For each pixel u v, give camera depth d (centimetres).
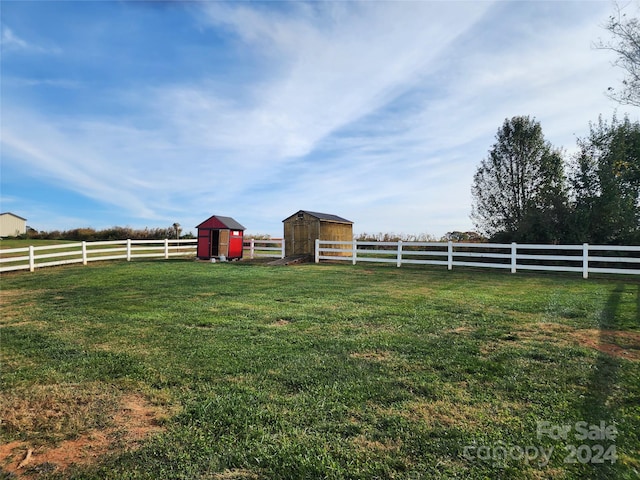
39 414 321
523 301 786
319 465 239
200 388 365
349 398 336
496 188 1806
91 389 370
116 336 554
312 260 1767
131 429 293
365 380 377
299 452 254
